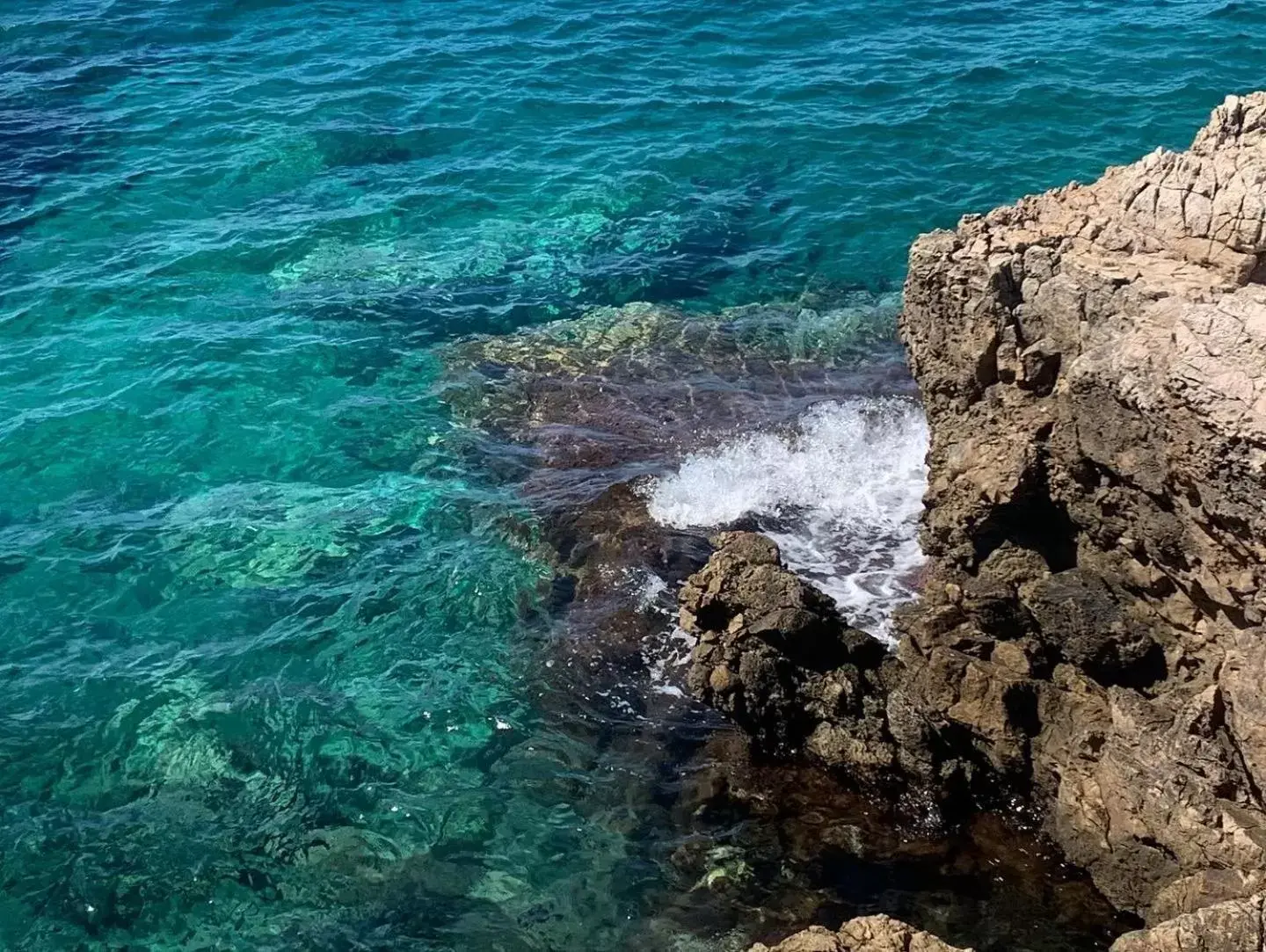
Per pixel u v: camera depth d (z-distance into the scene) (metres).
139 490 16.58
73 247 22.55
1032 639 11.09
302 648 13.87
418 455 17.25
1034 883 10.76
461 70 30.05
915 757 11.41
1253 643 9.05
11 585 14.77
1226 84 26.00
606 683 13.29
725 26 32.06
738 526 15.28
